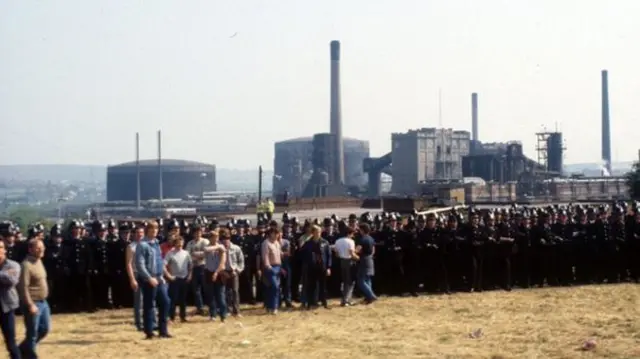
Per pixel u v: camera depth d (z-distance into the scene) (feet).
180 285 68.90
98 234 80.02
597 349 52.29
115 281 79.97
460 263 87.51
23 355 48.62
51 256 78.13
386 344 56.44
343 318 70.49
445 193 247.70
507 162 391.86
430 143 479.00
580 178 374.84
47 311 50.11
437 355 52.01
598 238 92.43
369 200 217.56
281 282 80.33
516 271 90.79
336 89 545.03
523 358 50.29
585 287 89.30
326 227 87.86
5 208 603.26
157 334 63.10
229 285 73.10
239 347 56.95
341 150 540.11
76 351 56.75
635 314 67.51
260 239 83.51
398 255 85.71
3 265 46.68
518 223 91.35
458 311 72.69
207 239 75.20
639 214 94.27
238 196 600.39
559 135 407.23
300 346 56.80
